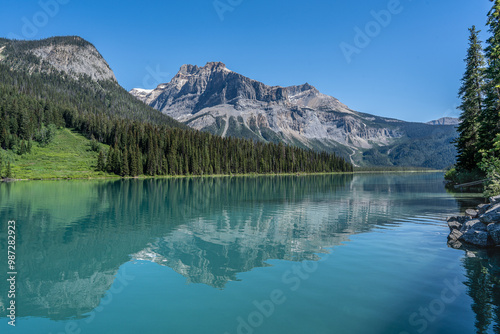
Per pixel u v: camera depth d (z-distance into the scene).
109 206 41.78
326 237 22.77
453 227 23.81
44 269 16.39
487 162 35.22
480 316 10.59
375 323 10.21
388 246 19.94
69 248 20.44
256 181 116.44
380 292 12.71
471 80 56.66
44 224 28.75
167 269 16.06
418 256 17.62
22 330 10.26
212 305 11.73
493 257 17.30
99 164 149.62
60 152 173.88
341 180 128.00
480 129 49.66
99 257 18.36
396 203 43.28
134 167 146.25
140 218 31.89
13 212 36.41
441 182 105.25
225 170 186.50
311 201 47.31
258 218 31.77
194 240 22.34
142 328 10.16
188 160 171.75
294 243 21.06
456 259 17.02
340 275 14.67
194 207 40.59
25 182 103.75
